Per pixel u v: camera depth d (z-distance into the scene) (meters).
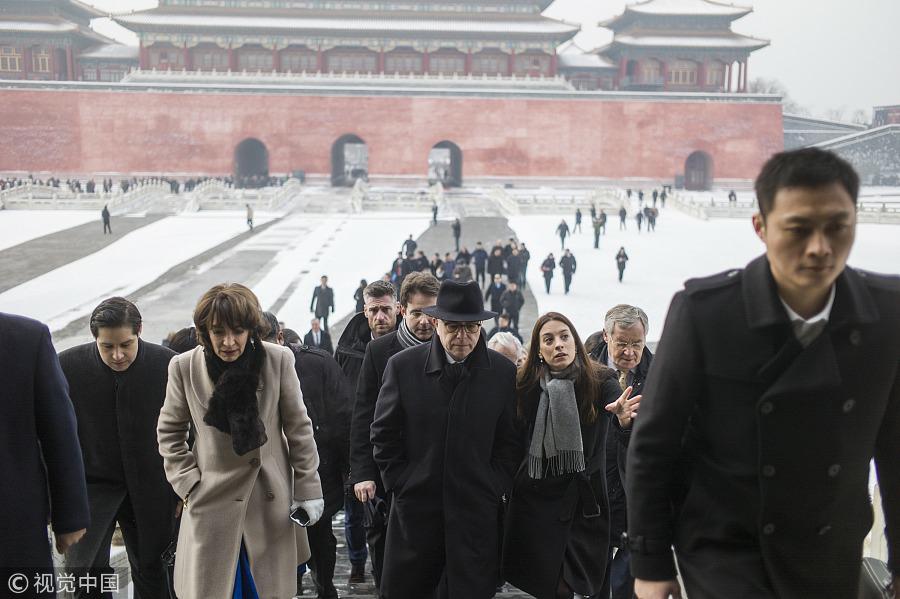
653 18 79.69
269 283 30.80
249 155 80.31
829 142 88.19
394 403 5.11
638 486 3.08
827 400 2.77
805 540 2.89
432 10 79.31
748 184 74.38
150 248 38.59
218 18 75.00
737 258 35.84
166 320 25.23
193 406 4.74
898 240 42.12
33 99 70.75
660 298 28.16
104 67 81.56
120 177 71.56
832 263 2.63
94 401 5.34
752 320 2.81
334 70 77.94
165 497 5.47
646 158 73.94
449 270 28.53
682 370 2.96
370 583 6.84
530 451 5.06
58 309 26.81
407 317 6.00
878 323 2.80
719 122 74.00
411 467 5.06
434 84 73.94
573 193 68.06
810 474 2.82
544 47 77.94
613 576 5.89
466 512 4.93
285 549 4.85
